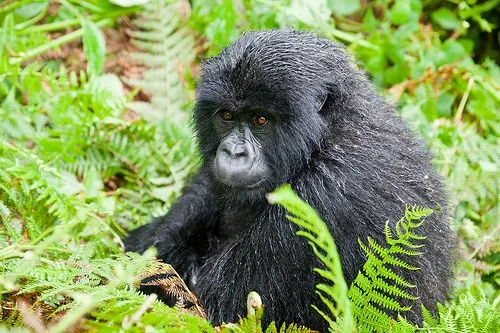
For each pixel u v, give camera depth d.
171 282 5.92
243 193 7.14
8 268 5.63
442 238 7.16
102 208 7.82
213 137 7.25
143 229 8.36
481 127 10.49
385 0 11.70
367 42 10.95
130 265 5.44
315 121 6.76
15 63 9.35
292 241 6.61
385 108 7.60
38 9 10.55
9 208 7.26
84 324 4.96
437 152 9.41
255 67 6.67
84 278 5.53
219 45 10.38
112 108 9.15
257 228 6.83
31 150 8.29
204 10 11.10
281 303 6.66
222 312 6.73
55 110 8.98
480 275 8.16
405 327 5.32
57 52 10.71
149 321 4.84
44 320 5.44
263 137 6.89
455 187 8.93
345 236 6.58
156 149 9.31
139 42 10.65
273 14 10.67
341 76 7.02
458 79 10.70
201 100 7.06
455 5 12.16
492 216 8.73
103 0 10.87
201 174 8.01
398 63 10.80
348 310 4.58
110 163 9.21
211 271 6.95
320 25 10.74
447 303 7.28
